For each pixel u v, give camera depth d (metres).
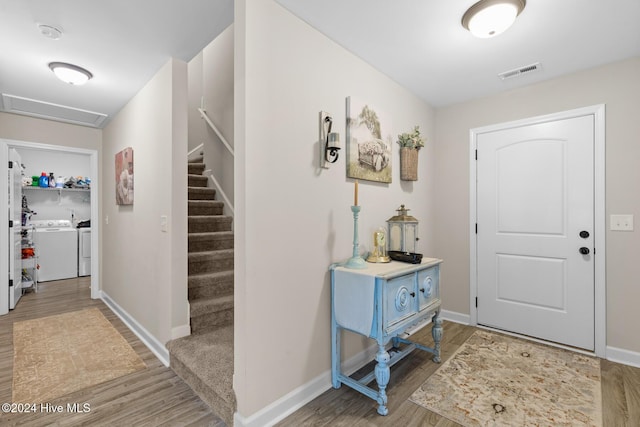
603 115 2.45
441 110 3.37
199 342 2.29
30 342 2.73
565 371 2.22
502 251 2.97
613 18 1.83
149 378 2.15
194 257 2.84
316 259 1.96
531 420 1.70
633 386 2.03
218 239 3.24
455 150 3.26
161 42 2.14
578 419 1.71
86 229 5.68
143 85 2.80
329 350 2.05
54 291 4.53
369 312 1.80
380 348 1.78
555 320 2.68
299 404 1.83
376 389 2.01
